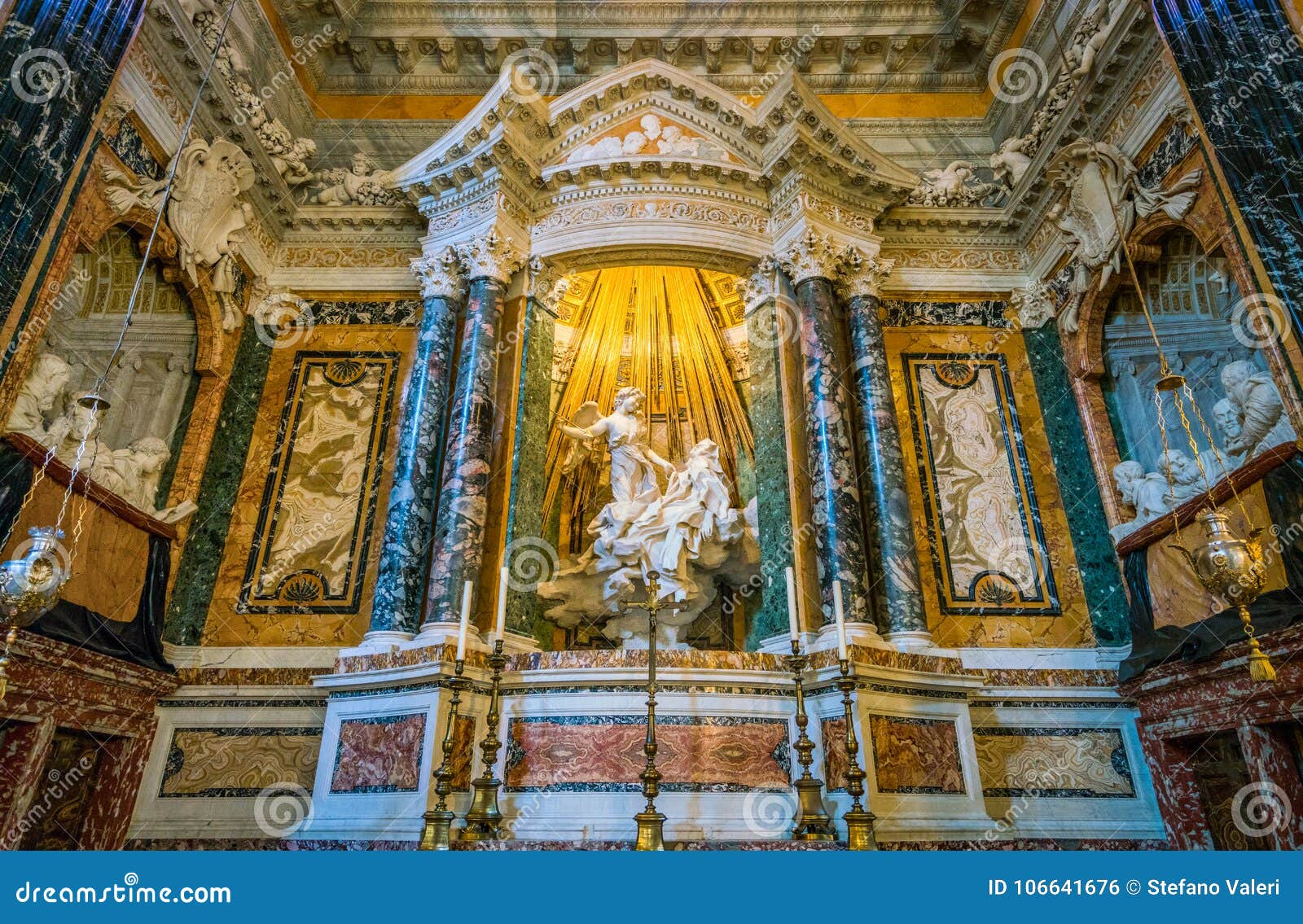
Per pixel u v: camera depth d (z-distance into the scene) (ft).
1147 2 20.92
